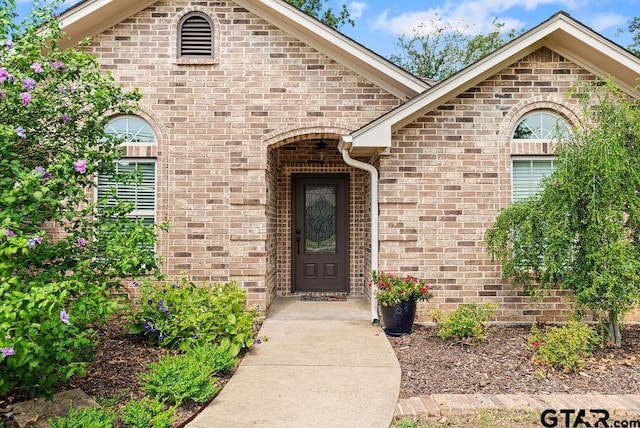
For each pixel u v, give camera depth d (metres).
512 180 7.23
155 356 5.17
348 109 7.58
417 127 7.13
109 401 3.81
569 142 5.74
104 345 5.51
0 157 4.04
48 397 3.79
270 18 7.56
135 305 6.43
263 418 3.76
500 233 6.27
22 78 4.09
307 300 9.05
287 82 7.57
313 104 7.57
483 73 6.97
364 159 8.60
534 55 7.12
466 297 7.05
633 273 5.10
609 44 6.51
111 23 7.48
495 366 5.12
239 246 7.46
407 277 6.71
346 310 8.08
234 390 4.36
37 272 4.26
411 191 7.11
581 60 7.07
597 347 5.73
